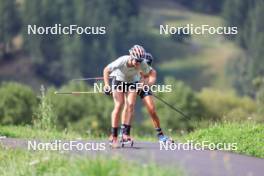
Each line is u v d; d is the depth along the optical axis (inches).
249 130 2038.6
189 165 1546.5
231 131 2046.0
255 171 1529.3
